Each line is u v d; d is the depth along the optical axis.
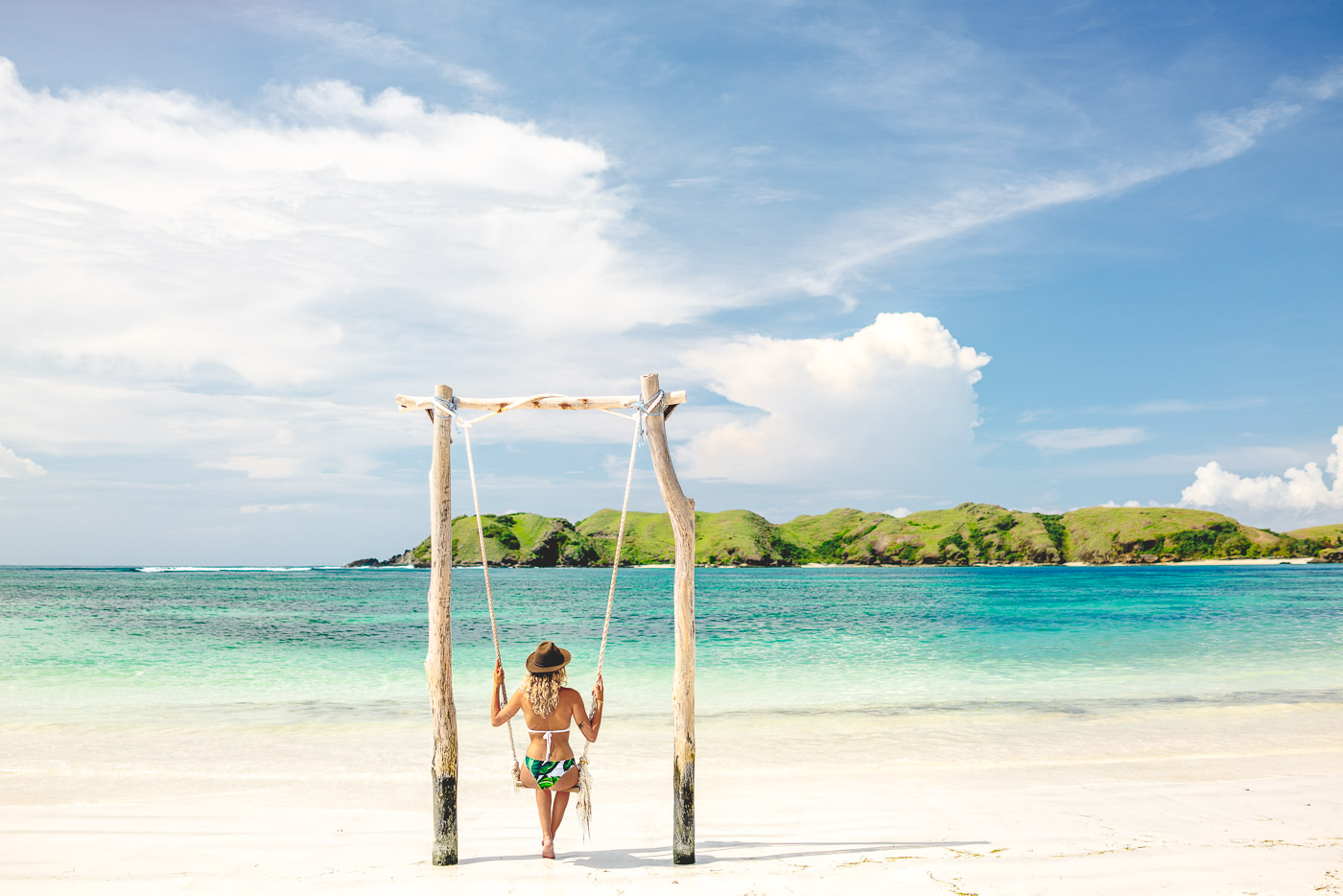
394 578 131.62
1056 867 4.89
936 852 5.32
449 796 5.13
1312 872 4.78
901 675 16.77
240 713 12.05
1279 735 10.15
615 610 48.38
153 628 29.50
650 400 5.10
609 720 11.52
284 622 34.25
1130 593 66.25
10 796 7.37
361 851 5.53
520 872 4.94
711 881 4.70
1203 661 18.80
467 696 13.87
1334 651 20.62
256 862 5.24
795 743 9.80
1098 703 12.71
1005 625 32.38
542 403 5.18
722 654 21.45
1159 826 6.00
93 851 5.51
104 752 9.30
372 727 10.83
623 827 6.17
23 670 17.62
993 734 10.29
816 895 4.39
